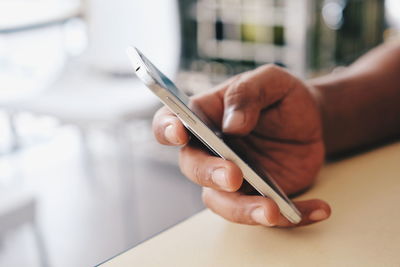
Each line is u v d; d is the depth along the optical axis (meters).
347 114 0.54
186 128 0.34
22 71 1.62
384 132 0.57
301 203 0.39
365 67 0.60
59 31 1.67
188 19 2.07
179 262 0.36
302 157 0.46
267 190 0.34
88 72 1.66
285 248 0.37
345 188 0.46
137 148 1.99
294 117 0.46
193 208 1.63
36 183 1.76
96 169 1.88
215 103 0.46
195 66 2.15
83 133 2.01
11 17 1.54
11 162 1.92
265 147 0.47
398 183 0.47
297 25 1.85
